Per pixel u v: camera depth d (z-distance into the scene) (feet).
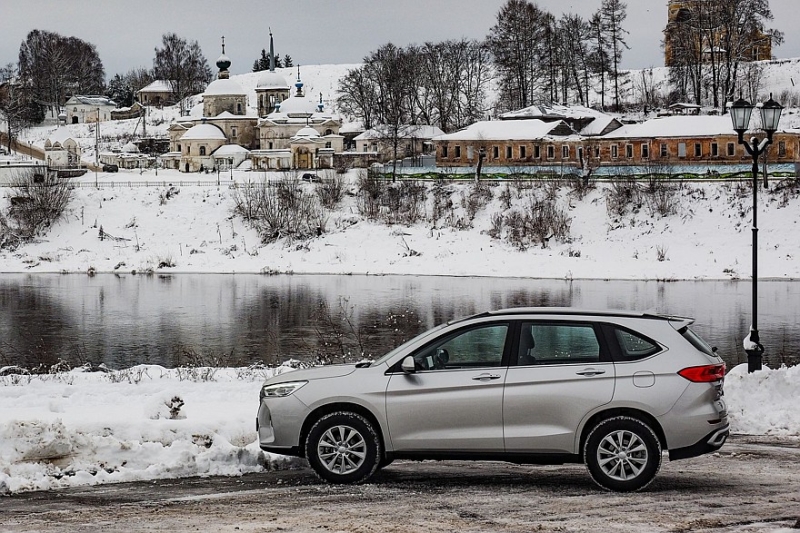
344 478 49.83
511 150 377.50
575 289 242.17
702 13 460.14
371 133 447.01
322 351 146.41
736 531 40.63
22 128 596.70
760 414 67.36
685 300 217.56
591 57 480.23
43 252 313.73
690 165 350.43
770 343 157.69
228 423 59.57
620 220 301.43
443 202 327.26
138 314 204.03
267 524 42.14
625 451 47.88
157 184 370.32
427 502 46.01
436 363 50.03
